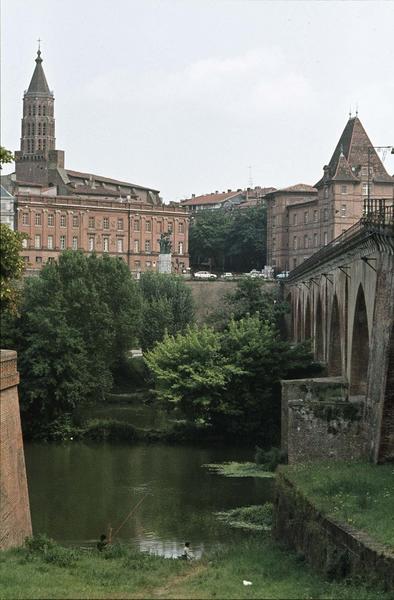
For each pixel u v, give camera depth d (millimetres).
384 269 48594
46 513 51500
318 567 32906
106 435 79125
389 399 47469
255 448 73125
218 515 50594
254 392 76625
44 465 67062
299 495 38594
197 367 76312
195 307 126750
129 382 104500
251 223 196125
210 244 196500
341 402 55438
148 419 87125
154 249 176500
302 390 63031
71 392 80750
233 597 26906
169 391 76500
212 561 34906
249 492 56375
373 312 51562
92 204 167125
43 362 80875
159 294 117812
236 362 76438
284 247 180125
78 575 30891
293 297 120062
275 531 41969
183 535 46188
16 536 37531
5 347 83312
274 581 30062
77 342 83312
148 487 58406
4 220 155875
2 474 35906
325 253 72188
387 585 27750
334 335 74000
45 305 86750
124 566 33625
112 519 49969
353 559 30469
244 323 81688
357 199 158250
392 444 47875
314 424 54938
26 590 27359
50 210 161625
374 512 34438
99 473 63375
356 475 43188
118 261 97438
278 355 76688
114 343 94062
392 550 28766
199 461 67688
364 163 159625
